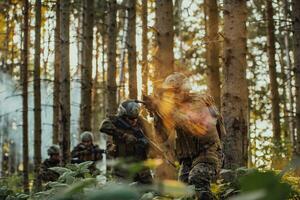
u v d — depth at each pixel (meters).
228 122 8.31
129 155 8.17
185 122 5.93
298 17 11.82
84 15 17.81
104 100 25.38
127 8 15.36
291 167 1.22
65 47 12.74
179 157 6.18
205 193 5.68
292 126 19.19
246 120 8.38
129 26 15.15
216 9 14.60
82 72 15.52
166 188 1.07
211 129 5.98
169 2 10.52
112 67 14.18
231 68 8.38
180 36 23.73
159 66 10.39
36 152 14.83
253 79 24.44
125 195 0.95
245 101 8.38
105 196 0.95
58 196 1.28
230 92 8.35
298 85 11.80
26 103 15.08
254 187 0.92
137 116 8.33
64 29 12.70
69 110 12.73
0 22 22.23
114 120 8.31
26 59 15.13
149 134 8.26
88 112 14.83
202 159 5.92
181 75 6.12
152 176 8.02
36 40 15.11
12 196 5.96
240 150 8.25
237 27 8.41
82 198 2.93
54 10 15.57
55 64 17.30
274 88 17.61
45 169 12.12
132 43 15.00
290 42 22.25
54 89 17.62
